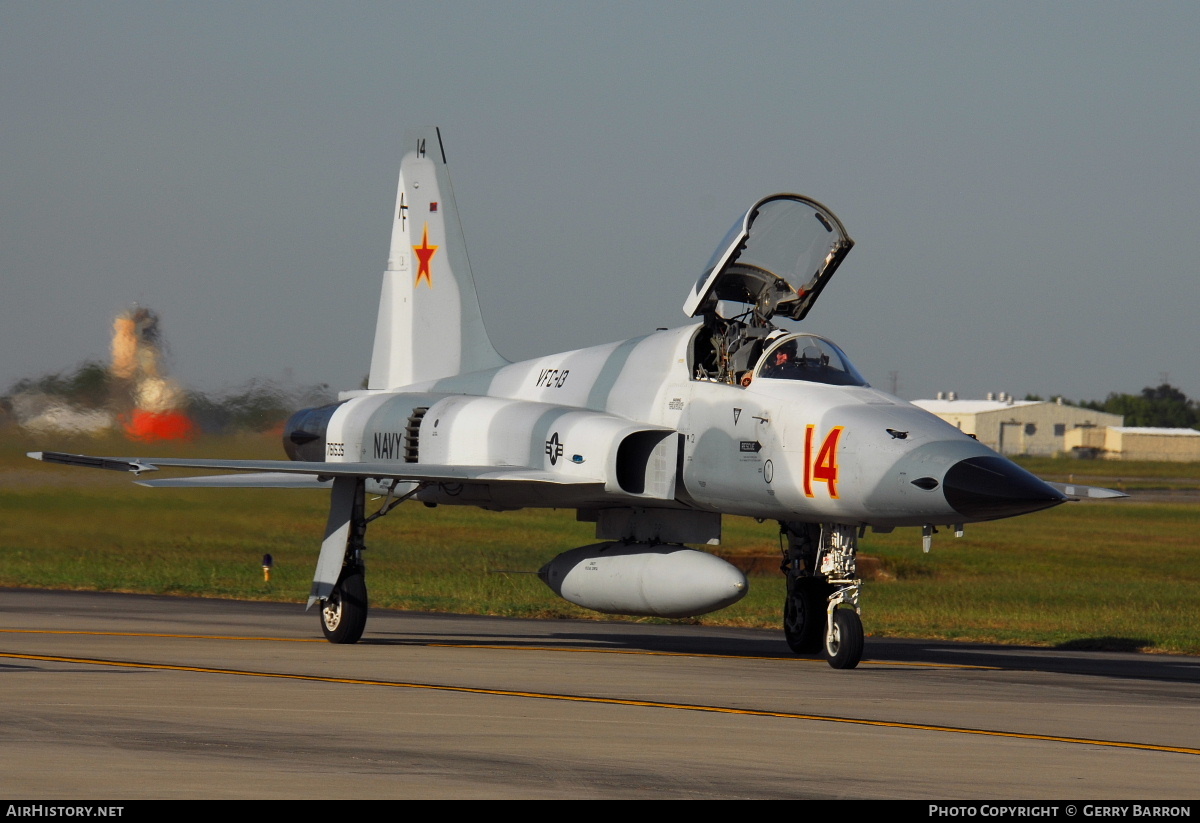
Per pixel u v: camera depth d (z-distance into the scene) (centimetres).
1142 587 9050
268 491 11262
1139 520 18112
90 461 4916
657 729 3138
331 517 5162
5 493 9981
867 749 2938
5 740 2781
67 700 3362
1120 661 5238
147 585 7456
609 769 2655
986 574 10075
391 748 2812
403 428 5822
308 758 2681
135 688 3616
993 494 3966
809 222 4919
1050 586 9038
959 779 2636
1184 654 5709
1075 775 2703
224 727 3016
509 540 11775
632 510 5375
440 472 4984
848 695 3847
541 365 5844
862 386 4706
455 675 4097
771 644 5575
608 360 5438
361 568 5128
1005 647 5775
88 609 6209
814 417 4462
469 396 5850
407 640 5288
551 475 4956
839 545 4603
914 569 9975
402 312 6825
